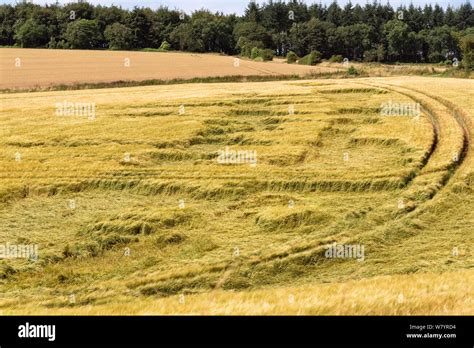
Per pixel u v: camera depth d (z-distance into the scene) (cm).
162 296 2205
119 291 2225
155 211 3005
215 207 3162
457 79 8200
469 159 3869
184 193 3359
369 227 2839
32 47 14350
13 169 3594
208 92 6569
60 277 2342
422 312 1716
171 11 16788
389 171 3559
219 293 2098
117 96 6456
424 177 3497
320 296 1886
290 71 10331
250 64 11562
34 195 3294
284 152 4034
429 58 16662
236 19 19062
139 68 10200
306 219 2912
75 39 14338
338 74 9819
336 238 2694
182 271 2367
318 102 5747
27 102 6109
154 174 3588
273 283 2333
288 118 5072
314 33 16788
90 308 1873
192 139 4397
